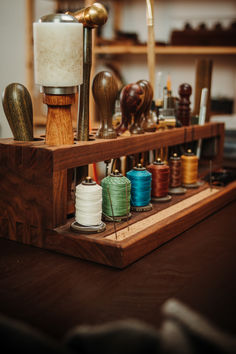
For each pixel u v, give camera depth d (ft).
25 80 11.77
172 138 5.24
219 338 1.33
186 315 1.41
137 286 2.87
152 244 3.57
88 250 3.31
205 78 6.56
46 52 3.40
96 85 4.04
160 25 12.92
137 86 4.42
